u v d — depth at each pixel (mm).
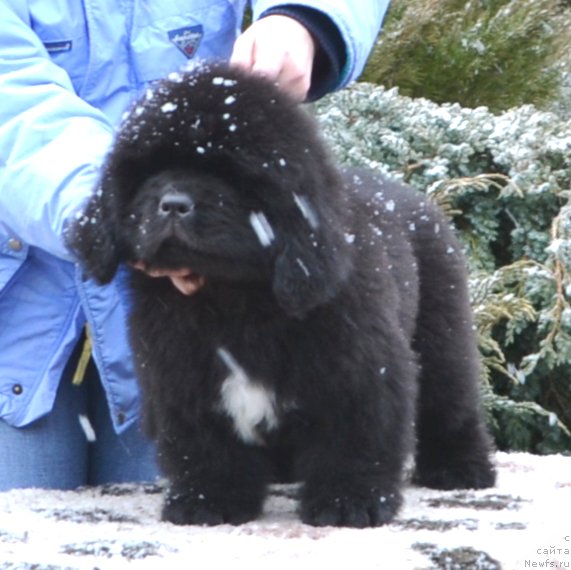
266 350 5246
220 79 5141
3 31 6008
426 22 11367
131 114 5293
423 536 4711
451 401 6301
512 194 9602
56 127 5770
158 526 5164
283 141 5062
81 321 6566
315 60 6090
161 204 5004
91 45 6422
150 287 5379
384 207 6055
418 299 6133
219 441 5402
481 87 11750
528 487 6141
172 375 5375
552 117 10500
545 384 9703
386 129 9859
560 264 9336
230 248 5039
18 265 6426
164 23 6516
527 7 11781
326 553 4395
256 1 6207
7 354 6516
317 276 5000
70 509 5547
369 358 5230
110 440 6926
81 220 5348
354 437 5289
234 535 4832
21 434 6598
